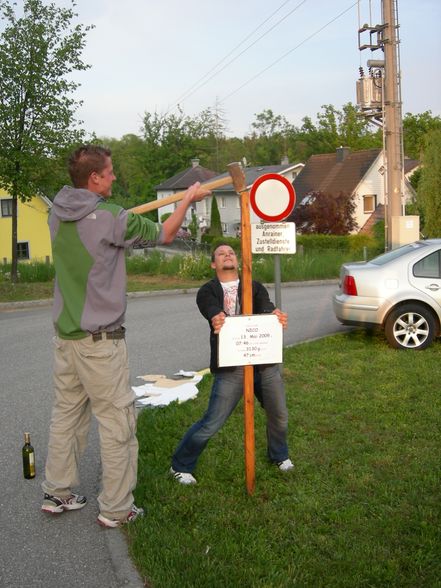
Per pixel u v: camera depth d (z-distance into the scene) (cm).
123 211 402
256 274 2330
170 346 1079
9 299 1848
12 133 1947
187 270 2325
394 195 1930
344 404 670
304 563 369
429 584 348
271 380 478
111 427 416
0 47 1897
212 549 383
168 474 490
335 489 468
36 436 628
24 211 4181
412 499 445
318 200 4194
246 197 441
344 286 1004
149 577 360
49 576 376
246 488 465
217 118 9175
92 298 404
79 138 2019
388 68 1928
